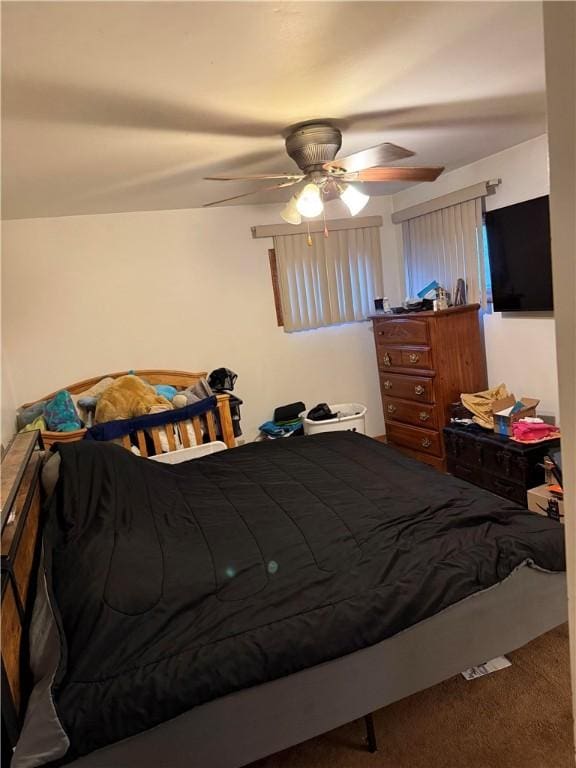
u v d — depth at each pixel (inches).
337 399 173.6
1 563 48.7
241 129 83.5
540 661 74.7
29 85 59.4
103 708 46.8
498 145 123.0
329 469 95.5
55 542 64.4
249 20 50.6
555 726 63.7
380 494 81.8
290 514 77.7
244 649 52.3
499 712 66.6
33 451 86.1
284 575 62.6
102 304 142.3
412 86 74.5
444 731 64.7
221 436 126.8
